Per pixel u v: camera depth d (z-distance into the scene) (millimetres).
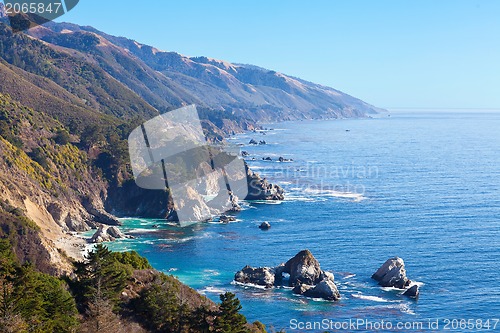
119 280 52969
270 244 131250
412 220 155750
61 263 91438
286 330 83625
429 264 115000
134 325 49406
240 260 118500
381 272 105312
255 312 90438
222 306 51625
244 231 143500
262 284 103250
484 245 128875
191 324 51375
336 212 166750
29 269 45625
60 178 159375
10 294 42406
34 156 158375
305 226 149250
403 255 121375
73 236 136875
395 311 91438
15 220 95375
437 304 94625
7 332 38938
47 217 137375
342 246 129250
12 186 131000
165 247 128000
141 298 52594
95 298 48844
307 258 104875
